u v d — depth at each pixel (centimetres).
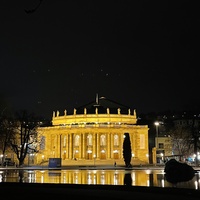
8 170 8762
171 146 17125
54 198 2917
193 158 14412
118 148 17338
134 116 18750
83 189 3303
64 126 17900
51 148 18112
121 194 2947
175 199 2661
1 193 3138
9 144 12488
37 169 9656
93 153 17225
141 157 17262
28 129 12688
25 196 3019
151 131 19138
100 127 17325
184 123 18612
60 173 7038
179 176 5584
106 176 5803
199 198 2709
